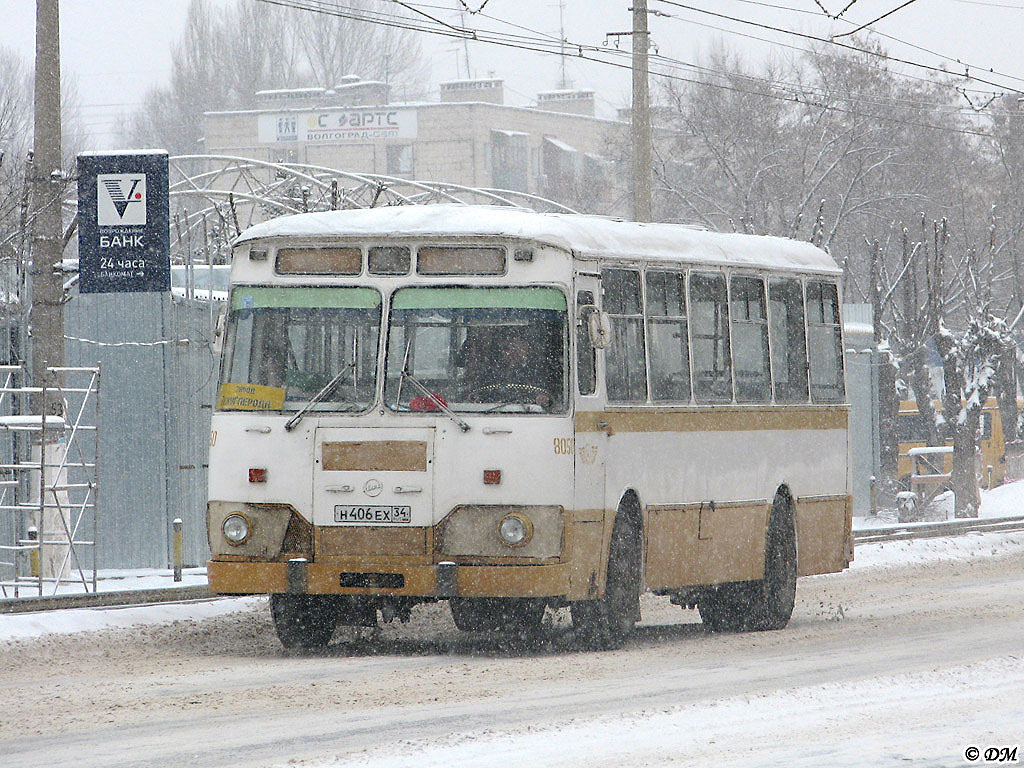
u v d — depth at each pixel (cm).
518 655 3981
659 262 4375
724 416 4659
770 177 16175
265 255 4028
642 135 7975
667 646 4241
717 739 2634
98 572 6362
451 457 3834
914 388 12125
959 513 11038
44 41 5541
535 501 3812
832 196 16362
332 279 3966
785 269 5081
